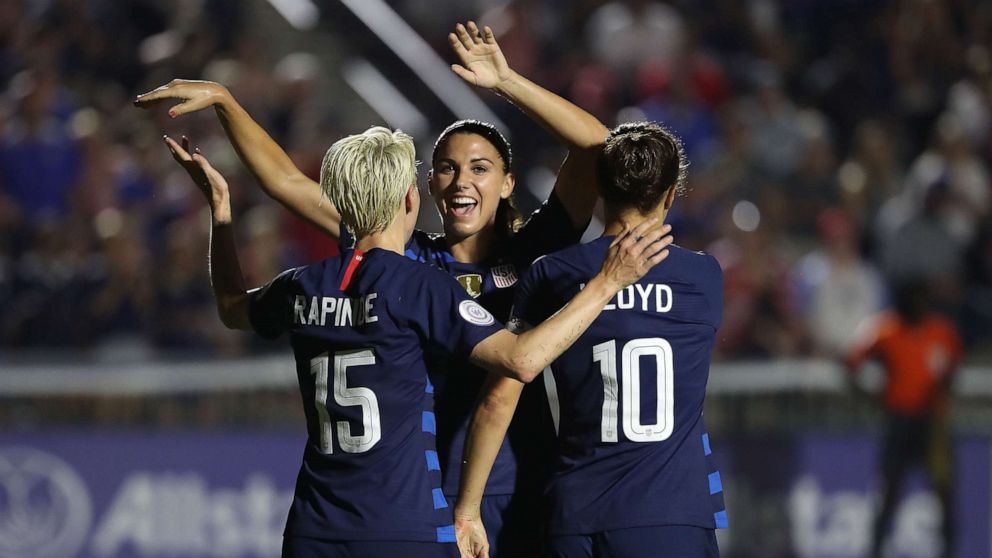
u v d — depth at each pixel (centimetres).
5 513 2950
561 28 4506
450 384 1591
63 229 3434
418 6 4638
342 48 4347
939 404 3189
